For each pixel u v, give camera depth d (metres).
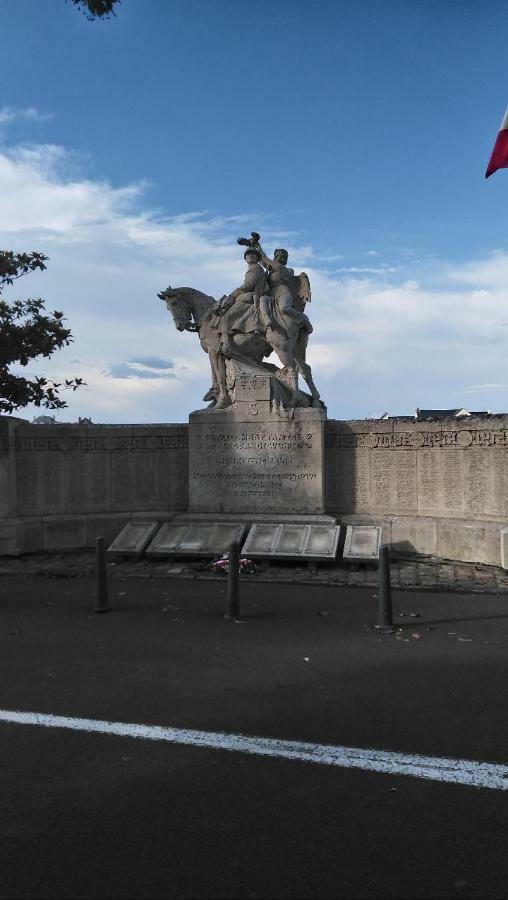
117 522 12.86
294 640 6.73
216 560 11.17
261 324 12.62
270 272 13.04
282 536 11.16
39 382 13.44
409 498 11.70
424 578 9.79
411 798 3.62
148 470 13.18
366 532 11.03
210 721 4.70
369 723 4.65
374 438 11.91
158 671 5.81
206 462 12.45
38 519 12.53
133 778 3.87
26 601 8.68
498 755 4.14
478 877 2.93
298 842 3.21
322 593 9.01
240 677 5.62
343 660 6.06
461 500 11.16
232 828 3.33
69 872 2.98
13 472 12.41
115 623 7.48
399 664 5.94
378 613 7.84
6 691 5.35
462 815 3.44
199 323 13.47
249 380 12.29
